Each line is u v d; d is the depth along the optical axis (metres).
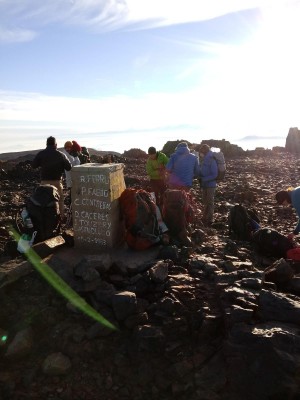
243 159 21.73
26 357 2.77
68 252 3.93
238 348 2.50
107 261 3.36
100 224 3.95
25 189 10.33
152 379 2.57
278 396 2.32
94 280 3.14
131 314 2.89
